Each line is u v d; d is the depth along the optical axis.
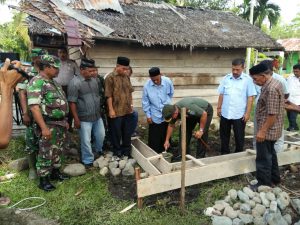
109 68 6.78
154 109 5.43
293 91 7.01
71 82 4.58
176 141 6.21
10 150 5.37
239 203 3.80
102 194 4.13
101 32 6.00
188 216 3.63
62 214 3.65
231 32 7.65
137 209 3.75
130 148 5.30
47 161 4.05
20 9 6.14
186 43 6.46
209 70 7.81
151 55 7.13
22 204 3.84
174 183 3.91
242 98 5.11
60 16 6.18
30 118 4.25
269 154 4.06
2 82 1.40
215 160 4.67
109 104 5.00
